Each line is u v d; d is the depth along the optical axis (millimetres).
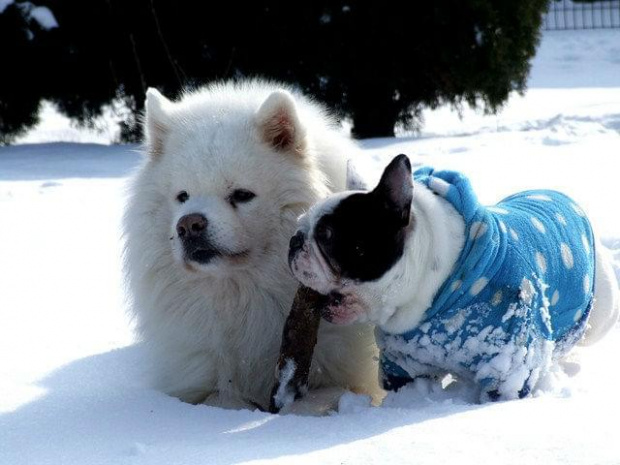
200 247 5992
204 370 6504
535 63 38000
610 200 10891
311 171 6410
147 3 21438
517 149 15383
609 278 6324
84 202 13234
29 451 5055
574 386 5625
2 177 16031
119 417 5680
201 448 4816
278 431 5102
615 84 31594
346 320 5457
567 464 4012
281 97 6266
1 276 9695
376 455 4289
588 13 46281
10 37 21500
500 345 5281
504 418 4684
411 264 5293
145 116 6812
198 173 6168
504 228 5562
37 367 6918
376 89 22172
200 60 22094
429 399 5492
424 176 5871
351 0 21047
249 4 21344
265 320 6406
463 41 21297
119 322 8133
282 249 6316
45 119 28703
